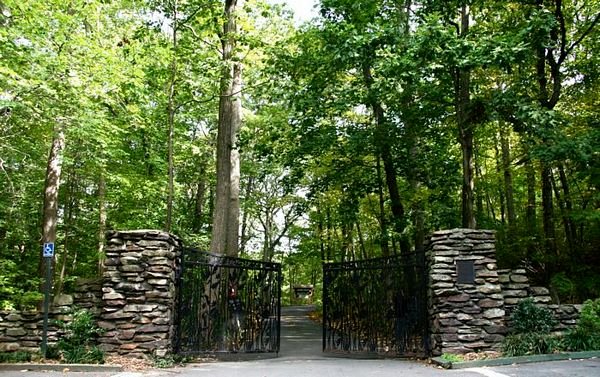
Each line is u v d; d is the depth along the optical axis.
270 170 21.20
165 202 18.88
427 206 15.43
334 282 12.33
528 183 16.73
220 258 10.99
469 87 13.41
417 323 10.59
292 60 14.31
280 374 8.34
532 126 11.16
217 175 15.05
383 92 12.26
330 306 12.26
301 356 11.38
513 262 14.51
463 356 9.03
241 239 31.73
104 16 15.16
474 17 13.88
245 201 28.81
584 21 14.37
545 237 14.27
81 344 8.78
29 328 8.93
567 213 13.32
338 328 11.95
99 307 9.20
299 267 37.56
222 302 10.78
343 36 11.91
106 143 13.06
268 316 11.61
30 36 10.52
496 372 7.77
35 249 17.55
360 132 14.88
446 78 13.08
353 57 11.66
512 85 13.27
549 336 9.05
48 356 8.52
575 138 11.33
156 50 13.04
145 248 9.30
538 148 11.14
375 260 11.73
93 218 19.58
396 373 8.25
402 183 18.91
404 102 14.45
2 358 8.34
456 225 14.69
